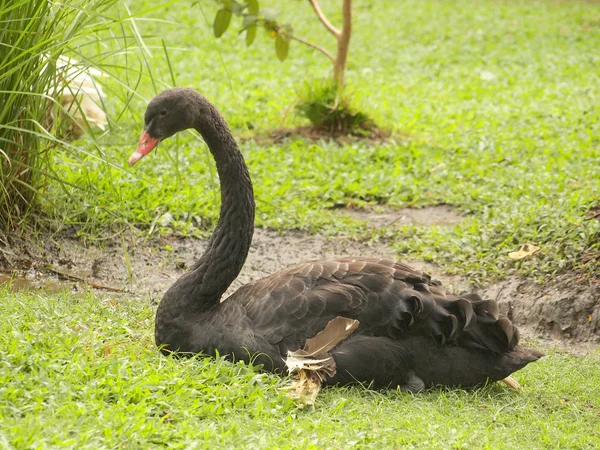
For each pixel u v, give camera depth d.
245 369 8.09
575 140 17.53
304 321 8.20
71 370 7.54
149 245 12.66
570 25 30.47
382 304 8.30
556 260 11.72
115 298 11.16
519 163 16.50
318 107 18.02
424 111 20.50
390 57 26.55
